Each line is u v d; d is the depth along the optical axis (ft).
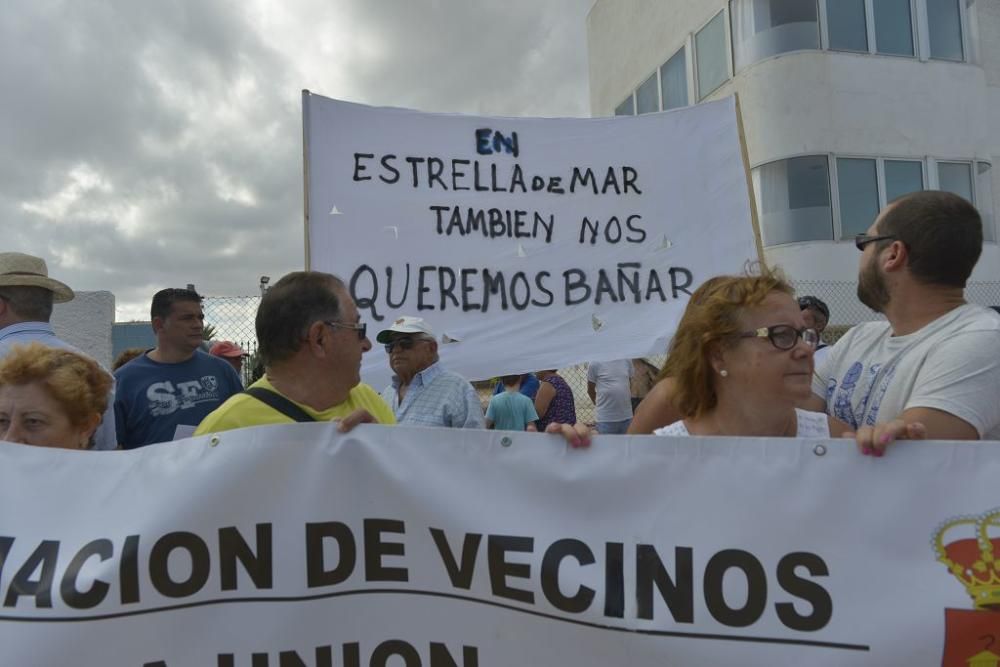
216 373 11.84
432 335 11.63
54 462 5.13
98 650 4.81
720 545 4.70
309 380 6.19
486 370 11.76
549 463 4.97
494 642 4.84
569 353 11.93
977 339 5.40
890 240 6.02
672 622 4.67
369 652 4.92
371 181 11.78
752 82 37.83
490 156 12.29
